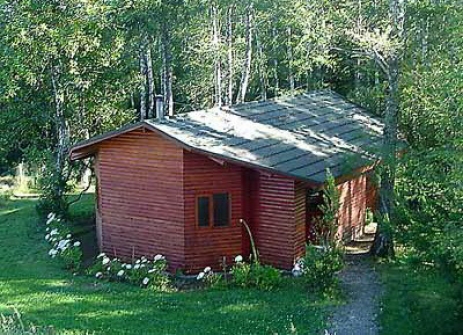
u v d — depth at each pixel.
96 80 25.22
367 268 16.70
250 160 16.03
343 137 20.33
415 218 11.88
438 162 11.80
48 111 24.98
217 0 33.53
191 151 16.11
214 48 34.25
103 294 15.01
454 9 14.03
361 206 21.41
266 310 13.63
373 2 16.94
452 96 11.47
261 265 16.30
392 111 15.89
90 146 18.20
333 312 13.42
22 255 18.77
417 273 14.45
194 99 38.22
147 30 31.03
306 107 23.11
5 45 23.27
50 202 23.39
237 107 20.75
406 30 15.96
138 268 16.06
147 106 37.41
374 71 26.14
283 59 37.59
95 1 24.36
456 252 9.83
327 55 29.28
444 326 11.95
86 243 20.36
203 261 16.83
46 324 12.79
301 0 31.91
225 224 16.92
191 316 13.36
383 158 15.84
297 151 17.66
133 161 17.41
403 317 12.87
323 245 15.06
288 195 16.38
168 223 16.92
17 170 34.34
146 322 13.00
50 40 23.20
